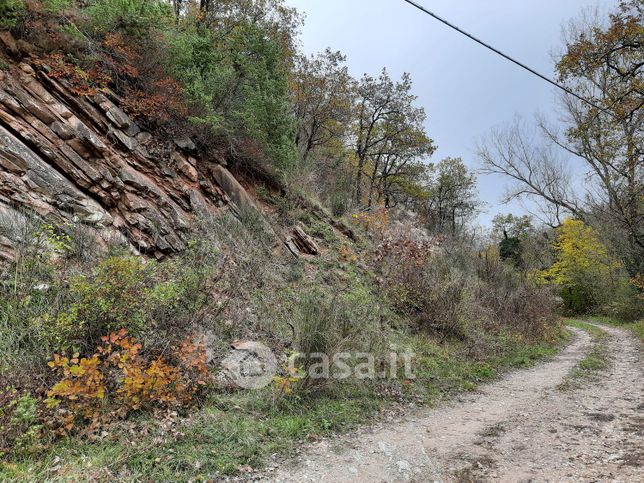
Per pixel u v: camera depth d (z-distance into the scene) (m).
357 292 10.30
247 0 17.20
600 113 14.70
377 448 4.67
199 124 10.49
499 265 18.86
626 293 23.97
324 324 6.37
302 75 21.83
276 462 4.13
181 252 8.34
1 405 3.78
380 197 30.39
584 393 7.54
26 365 4.46
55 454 3.70
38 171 6.88
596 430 5.35
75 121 7.95
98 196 7.77
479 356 10.09
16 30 8.04
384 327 9.11
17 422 3.75
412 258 11.71
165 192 9.13
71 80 8.43
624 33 12.02
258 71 12.78
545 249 34.50
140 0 9.76
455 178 39.25
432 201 39.31
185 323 6.08
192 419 4.62
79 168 7.65
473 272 16.80
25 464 3.48
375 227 15.61
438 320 10.78
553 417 6.01
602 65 13.55
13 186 6.42
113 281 5.24
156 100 9.57
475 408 6.59
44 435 3.86
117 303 5.16
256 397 5.41
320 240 12.69
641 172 16.23
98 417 4.22
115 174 8.20
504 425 5.65
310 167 15.80
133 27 9.63
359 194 24.89
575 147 23.08
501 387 8.11
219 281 7.60
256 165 12.34
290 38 19.81
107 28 9.34
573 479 3.85
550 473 4.01
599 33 12.85
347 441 4.83
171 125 10.07
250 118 11.66
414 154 28.58
